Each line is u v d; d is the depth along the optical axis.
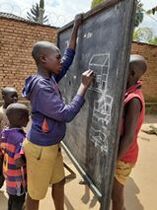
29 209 2.64
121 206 2.70
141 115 2.40
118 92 2.00
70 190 3.89
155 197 3.97
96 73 2.42
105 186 2.18
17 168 2.84
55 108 2.23
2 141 2.91
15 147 2.78
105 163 2.22
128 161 2.55
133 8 1.88
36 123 2.38
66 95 3.39
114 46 2.10
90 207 3.50
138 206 3.69
